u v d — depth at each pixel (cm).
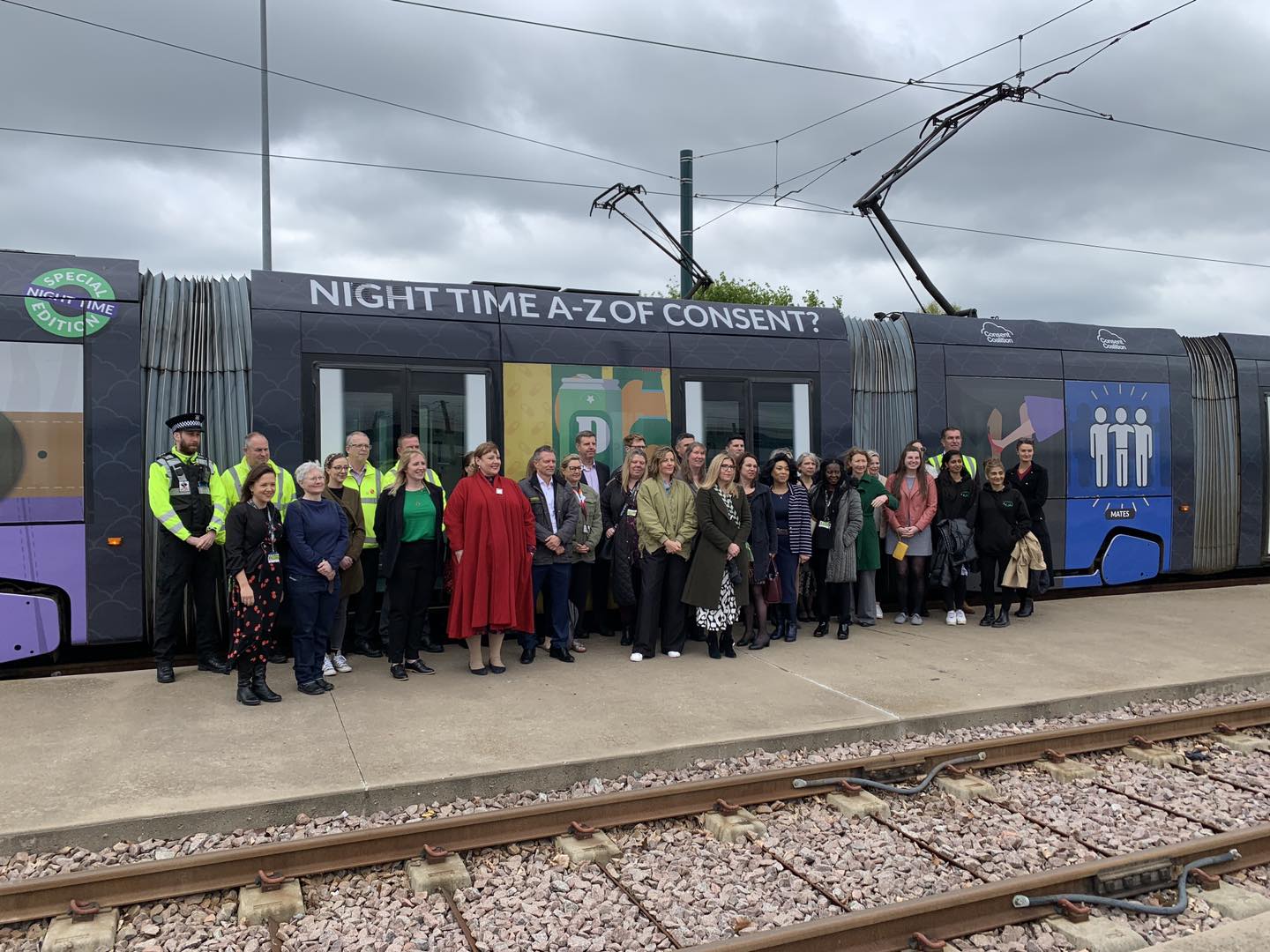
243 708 650
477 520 733
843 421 987
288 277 809
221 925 393
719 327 945
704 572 799
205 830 470
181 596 717
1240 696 761
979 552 973
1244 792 570
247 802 480
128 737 584
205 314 785
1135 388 1120
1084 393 1093
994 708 670
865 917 376
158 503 688
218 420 774
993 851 473
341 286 822
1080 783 575
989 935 393
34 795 489
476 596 730
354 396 809
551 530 789
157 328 767
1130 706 720
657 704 669
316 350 797
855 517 885
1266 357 1215
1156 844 487
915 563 963
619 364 898
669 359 917
